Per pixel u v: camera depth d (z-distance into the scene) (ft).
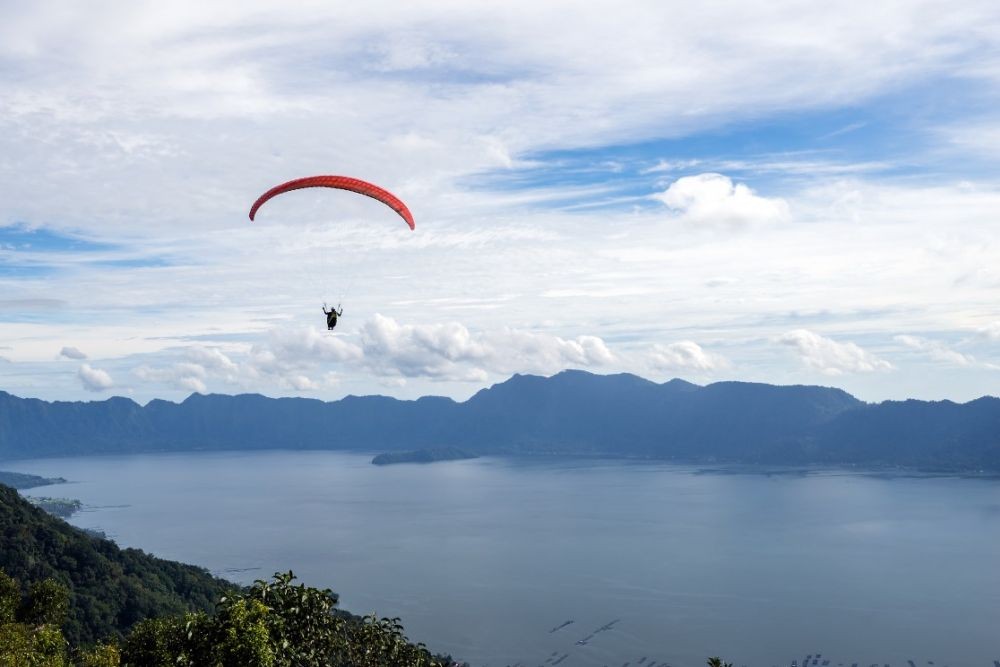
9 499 640.17
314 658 180.65
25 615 244.83
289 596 184.85
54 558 558.15
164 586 597.11
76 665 202.49
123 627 497.05
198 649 167.84
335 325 160.25
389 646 204.74
